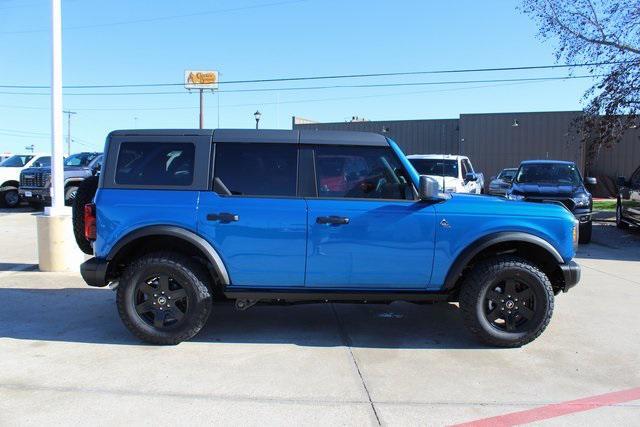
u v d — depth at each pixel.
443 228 5.16
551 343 5.43
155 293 5.18
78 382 4.35
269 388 4.27
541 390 4.30
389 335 5.63
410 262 5.18
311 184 5.21
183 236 5.06
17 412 3.83
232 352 5.07
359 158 5.29
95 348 5.14
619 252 11.88
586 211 12.80
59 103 8.62
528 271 5.16
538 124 32.59
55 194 8.73
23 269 8.74
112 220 5.12
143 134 5.30
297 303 5.42
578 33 17.19
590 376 4.60
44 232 8.50
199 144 5.25
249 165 5.23
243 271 5.16
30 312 6.33
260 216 5.09
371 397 4.14
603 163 32.06
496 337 5.20
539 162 14.43
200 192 5.16
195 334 5.29
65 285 7.64
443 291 5.31
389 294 5.26
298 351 5.12
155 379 4.42
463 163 15.02
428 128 35.34
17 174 20.45
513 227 5.20
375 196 5.24
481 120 33.53
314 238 5.11
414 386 4.35
